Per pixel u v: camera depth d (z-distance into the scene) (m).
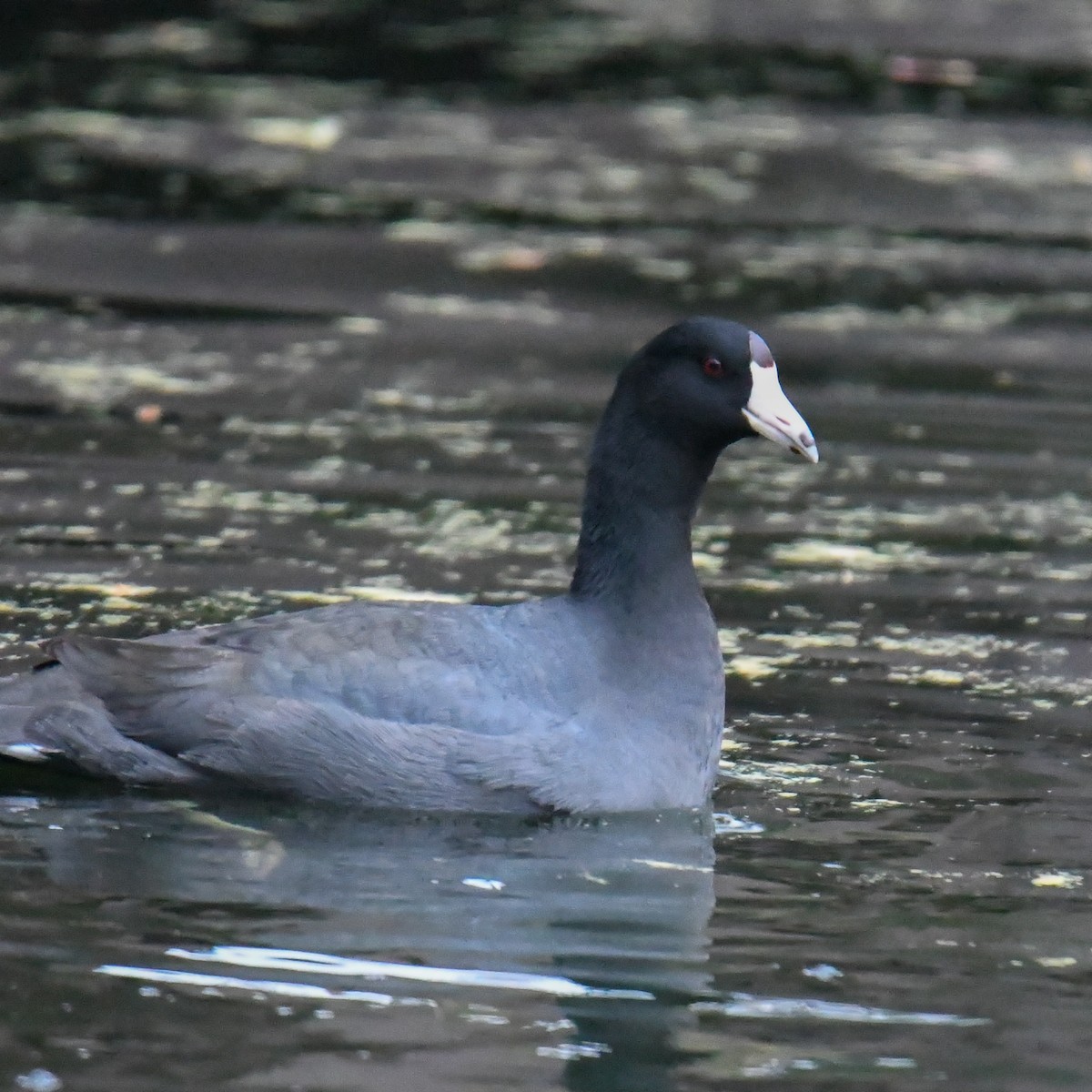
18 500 15.91
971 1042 8.77
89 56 32.41
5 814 11.06
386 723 11.12
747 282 23.19
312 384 19.38
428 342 20.89
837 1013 9.02
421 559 15.02
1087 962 9.61
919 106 31.53
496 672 11.27
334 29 35.03
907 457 17.95
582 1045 8.62
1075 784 11.88
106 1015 8.73
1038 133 30.28
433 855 10.71
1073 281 23.67
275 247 24.03
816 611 14.56
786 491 17.12
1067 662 13.77
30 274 22.61
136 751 11.36
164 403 18.62
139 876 10.27
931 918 10.07
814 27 36.88
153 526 15.48
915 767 12.09
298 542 15.27
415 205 25.88
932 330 21.77
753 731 12.58
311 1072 8.29
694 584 11.69
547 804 11.12
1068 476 17.48
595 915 10.00
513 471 17.09
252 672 11.36
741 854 10.85
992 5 39.38
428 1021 8.79
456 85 31.91
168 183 26.31
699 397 11.48
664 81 32.56
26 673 11.84
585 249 24.22
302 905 9.98
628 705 11.34
